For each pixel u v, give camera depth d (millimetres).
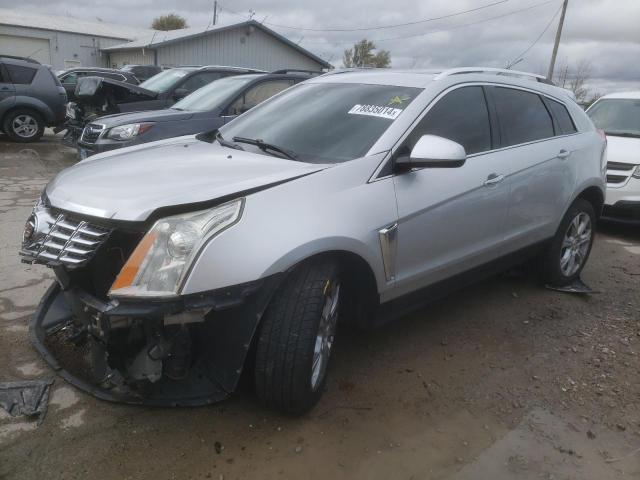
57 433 2652
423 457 2674
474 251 3742
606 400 3227
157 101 9055
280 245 2539
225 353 2637
